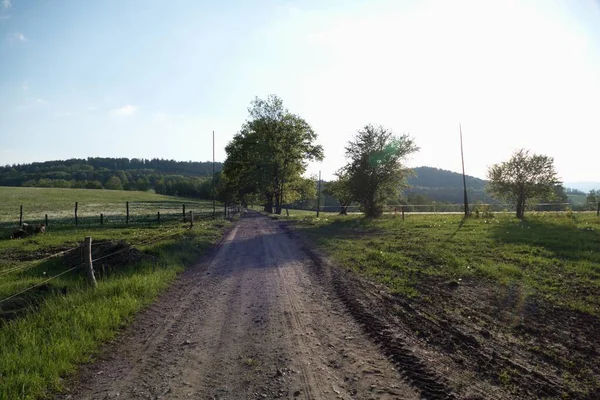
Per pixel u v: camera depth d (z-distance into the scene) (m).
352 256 13.42
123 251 12.14
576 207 37.94
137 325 6.93
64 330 6.19
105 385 4.76
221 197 80.81
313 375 4.93
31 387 4.54
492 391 4.40
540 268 10.20
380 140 33.22
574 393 4.32
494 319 6.71
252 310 7.78
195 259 14.17
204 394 4.52
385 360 5.29
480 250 13.23
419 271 10.56
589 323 6.37
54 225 30.66
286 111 51.59
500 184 27.88
